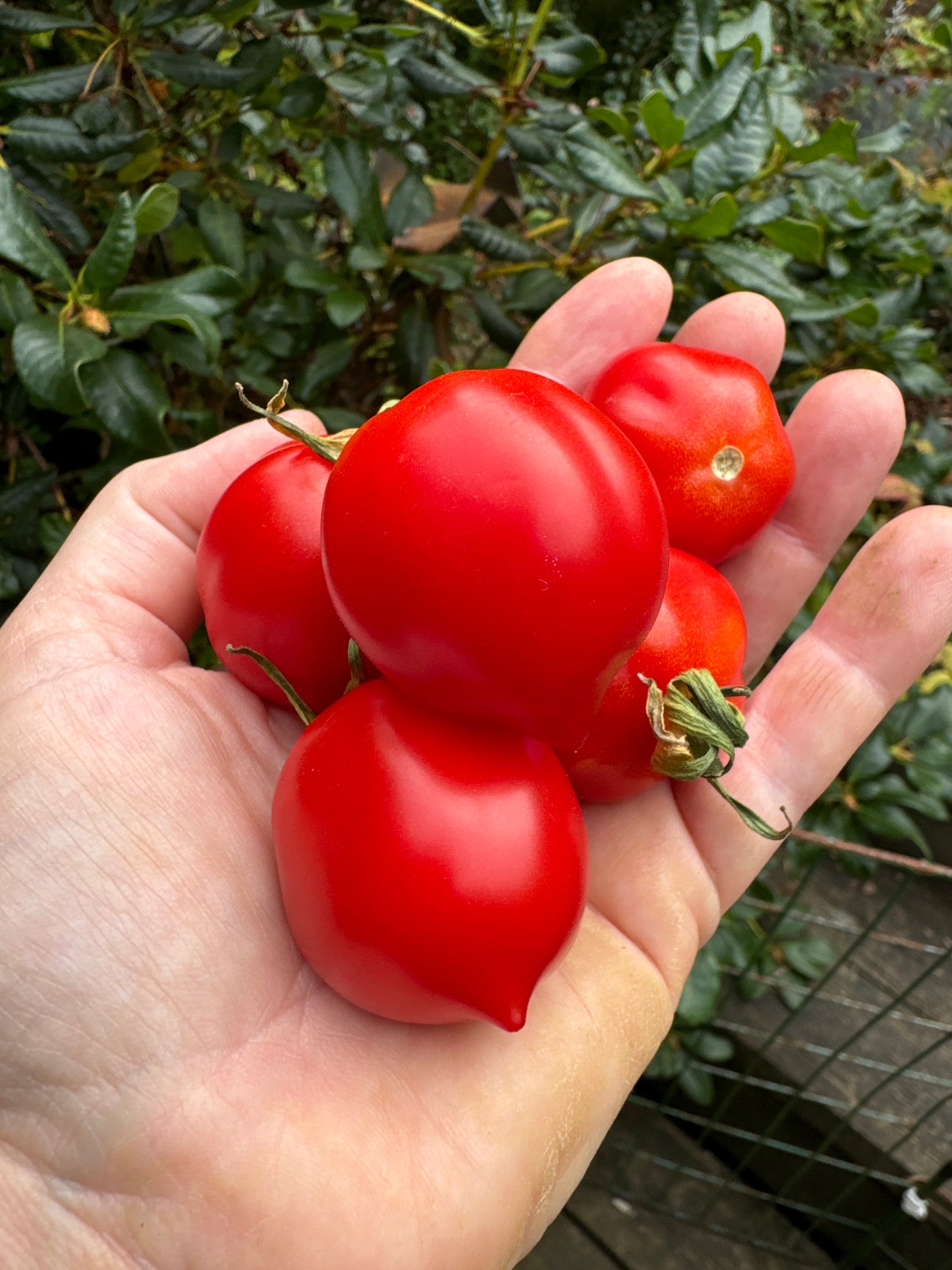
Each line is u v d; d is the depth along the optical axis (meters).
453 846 0.11
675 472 0.15
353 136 0.26
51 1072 0.12
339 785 0.11
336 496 0.10
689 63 0.24
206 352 0.19
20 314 0.18
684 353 0.16
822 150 0.22
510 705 0.10
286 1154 0.12
